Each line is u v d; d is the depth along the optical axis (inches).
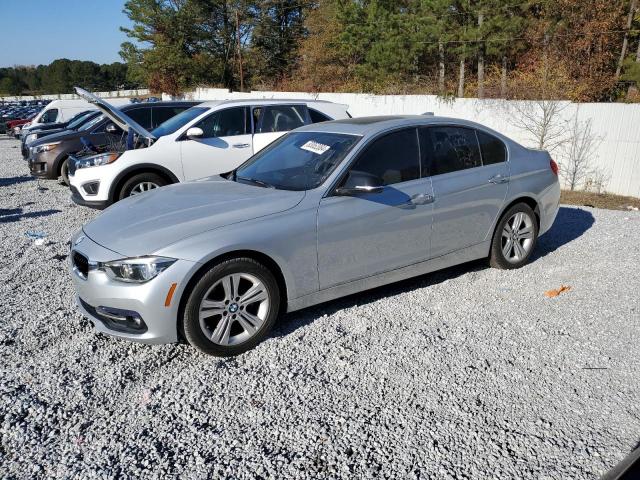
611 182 512.7
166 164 305.6
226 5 1865.2
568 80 738.8
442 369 139.0
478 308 177.3
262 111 334.0
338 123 199.2
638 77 780.6
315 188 165.0
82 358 146.3
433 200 183.0
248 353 149.4
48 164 441.4
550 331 160.1
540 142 547.5
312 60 1512.1
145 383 134.6
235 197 165.2
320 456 107.0
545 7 870.4
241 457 107.1
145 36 1882.4
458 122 200.7
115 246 142.9
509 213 209.0
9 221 313.4
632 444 109.2
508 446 109.2
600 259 227.9
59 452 108.8
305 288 159.2
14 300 186.5
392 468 103.3
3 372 138.6
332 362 143.3
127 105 396.5
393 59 1087.6
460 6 938.1
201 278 140.3
